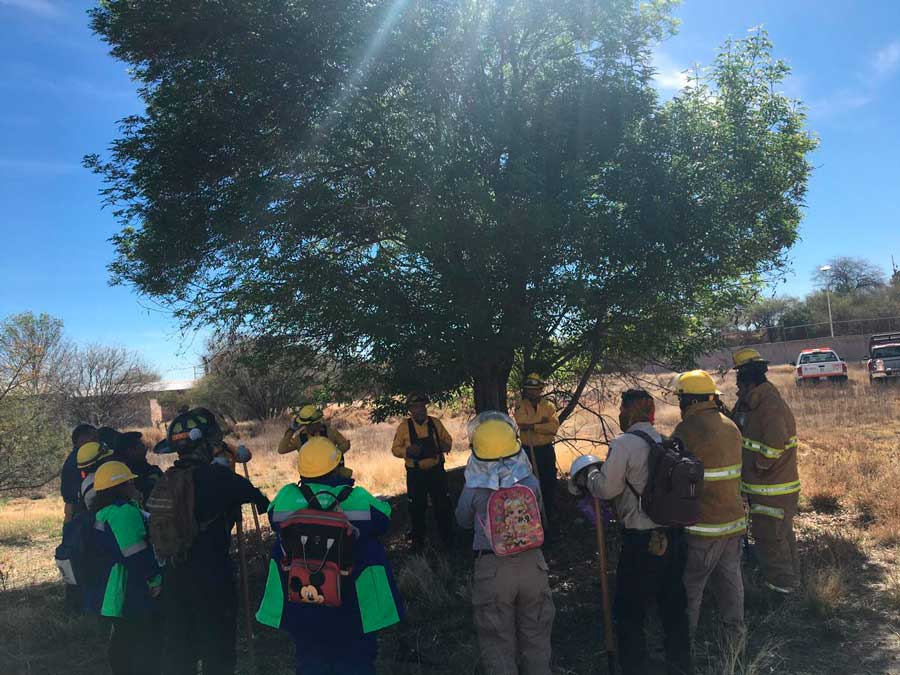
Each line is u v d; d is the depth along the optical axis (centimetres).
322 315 654
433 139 681
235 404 2581
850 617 457
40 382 1299
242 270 700
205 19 642
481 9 664
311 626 309
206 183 702
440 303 635
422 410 696
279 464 1750
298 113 677
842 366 2353
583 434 1285
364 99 661
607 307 676
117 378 3109
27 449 1212
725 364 902
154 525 353
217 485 364
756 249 700
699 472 355
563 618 506
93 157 686
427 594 548
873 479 789
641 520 365
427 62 648
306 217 673
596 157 657
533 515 351
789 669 392
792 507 493
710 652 419
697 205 633
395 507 907
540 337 692
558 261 629
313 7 620
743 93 705
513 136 640
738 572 425
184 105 683
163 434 2881
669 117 683
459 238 611
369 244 752
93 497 404
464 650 434
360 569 317
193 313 726
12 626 559
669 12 695
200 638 354
